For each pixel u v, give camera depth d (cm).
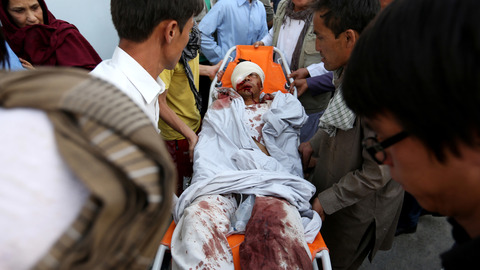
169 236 159
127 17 110
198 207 158
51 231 34
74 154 35
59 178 35
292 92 270
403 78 44
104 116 37
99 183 34
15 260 33
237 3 307
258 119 244
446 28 41
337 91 151
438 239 257
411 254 245
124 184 35
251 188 175
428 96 42
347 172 159
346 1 128
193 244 139
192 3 115
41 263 33
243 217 165
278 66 284
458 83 40
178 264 136
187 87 234
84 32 300
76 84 39
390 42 46
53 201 34
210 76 293
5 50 107
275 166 201
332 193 162
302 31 276
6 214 33
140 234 38
